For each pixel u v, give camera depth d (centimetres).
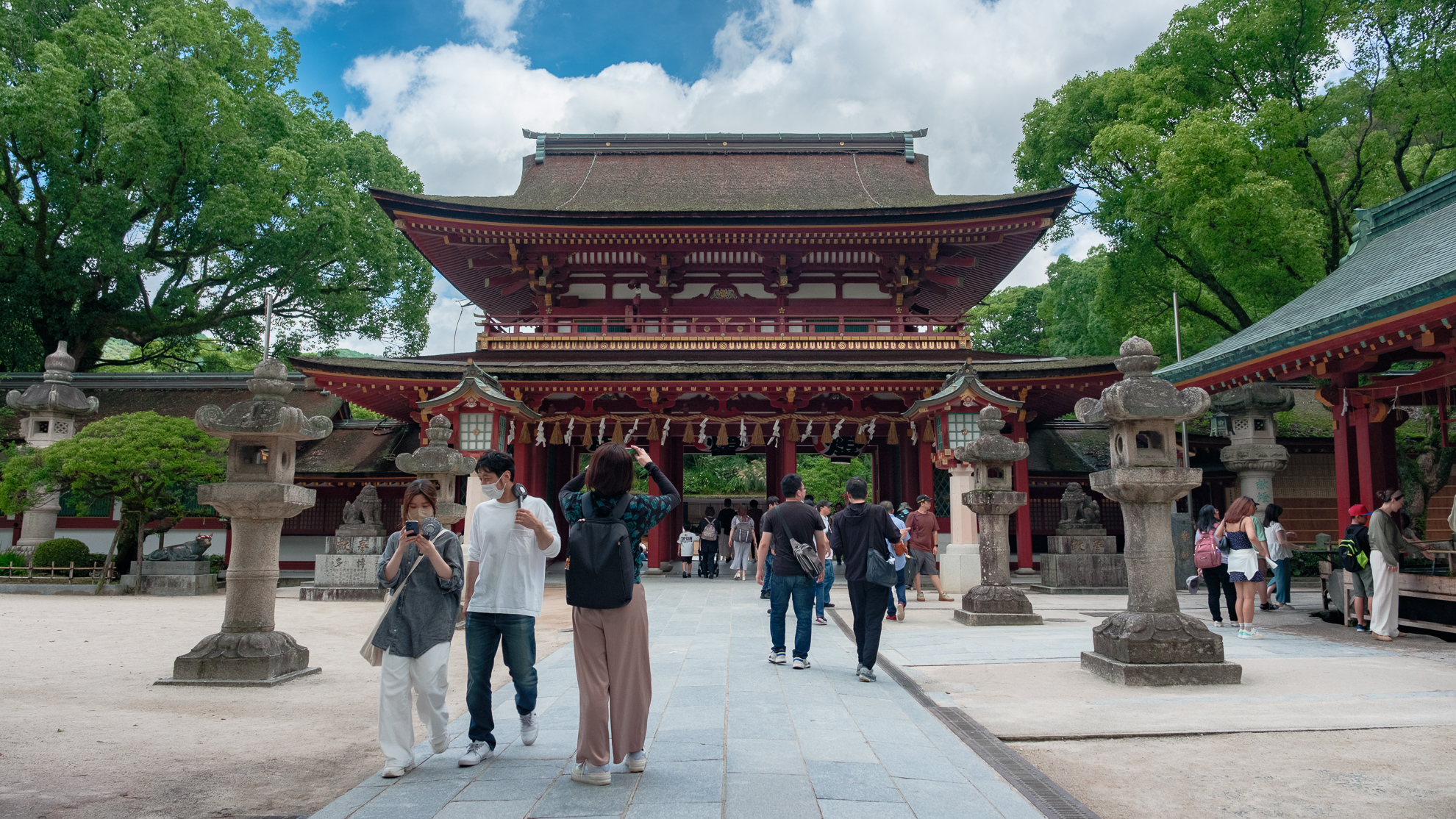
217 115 3338
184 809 458
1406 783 500
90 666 934
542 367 2322
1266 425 1888
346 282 3975
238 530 863
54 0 3198
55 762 551
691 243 2598
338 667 941
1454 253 1229
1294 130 2461
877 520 810
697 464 5603
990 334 5644
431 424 1362
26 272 3177
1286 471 2469
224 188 3294
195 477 1923
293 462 895
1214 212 2341
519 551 546
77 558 2109
